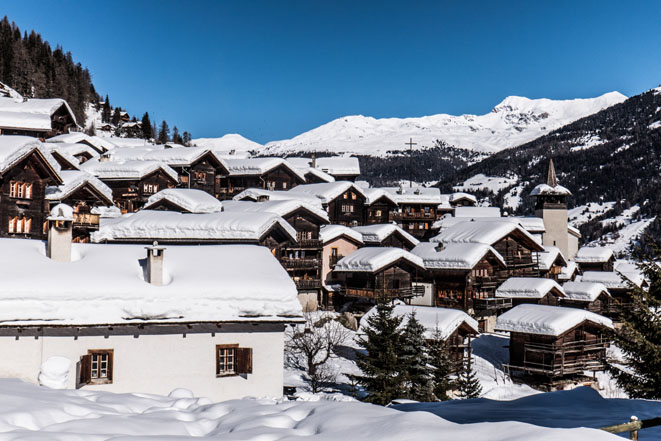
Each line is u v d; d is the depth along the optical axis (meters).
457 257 61.66
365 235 68.62
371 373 34.03
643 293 24.02
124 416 13.51
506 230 67.06
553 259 74.75
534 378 49.25
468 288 61.59
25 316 21.30
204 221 49.03
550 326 47.91
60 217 24.30
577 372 50.81
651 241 25.11
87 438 11.10
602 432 9.73
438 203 100.88
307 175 95.50
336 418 12.34
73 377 21.95
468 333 46.69
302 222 59.59
